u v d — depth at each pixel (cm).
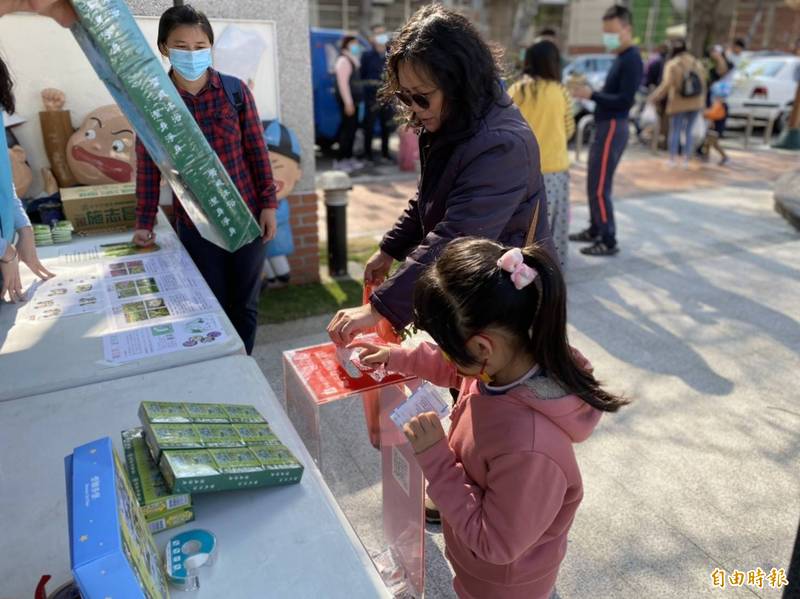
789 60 1088
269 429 130
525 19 1173
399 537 186
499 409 117
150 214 244
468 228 155
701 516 225
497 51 169
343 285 432
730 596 192
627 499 233
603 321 381
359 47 807
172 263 227
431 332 114
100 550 67
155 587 83
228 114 239
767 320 385
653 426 277
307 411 174
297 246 423
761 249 516
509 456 112
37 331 175
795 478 245
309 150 402
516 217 166
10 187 183
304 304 400
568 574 200
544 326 111
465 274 109
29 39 287
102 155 294
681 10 1816
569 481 118
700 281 446
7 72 174
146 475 111
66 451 126
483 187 155
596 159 473
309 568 100
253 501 113
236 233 187
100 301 194
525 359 118
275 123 374
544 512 112
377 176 774
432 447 125
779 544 212
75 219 259
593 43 2034
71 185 303
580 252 501
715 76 1068
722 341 357
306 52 375
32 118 297
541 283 111
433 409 135
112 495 75
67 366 157
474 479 123
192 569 97
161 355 162
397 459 175
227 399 144
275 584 97
